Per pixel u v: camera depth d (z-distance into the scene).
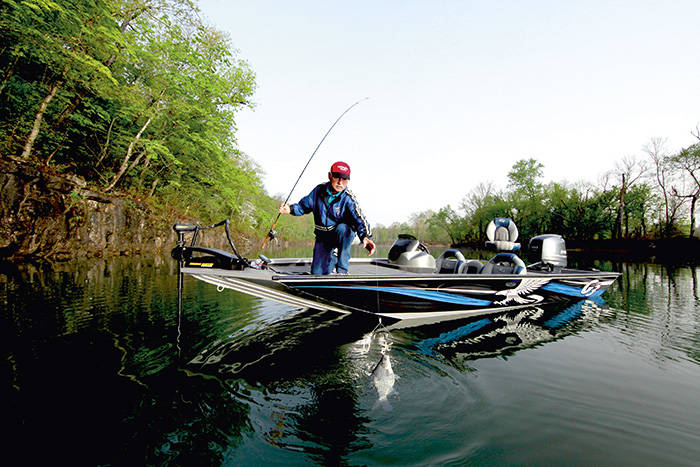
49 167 11.07
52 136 11.91
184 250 3.45
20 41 10.16
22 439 1.76
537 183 42.19
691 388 2.45
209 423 1.96
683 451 1.73
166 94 14.50
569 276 5.16
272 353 3.13
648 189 28.67
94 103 13.57
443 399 2.29
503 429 1.92
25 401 2.15
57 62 10.85
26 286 6.06
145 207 16.20
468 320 4.45
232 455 1.68
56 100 12.23
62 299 5.11
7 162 9.46
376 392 2.38
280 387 2.44
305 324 4.17
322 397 2.30
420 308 4.13
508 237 5.66
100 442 1.76
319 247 3.60
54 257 10.71
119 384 2.42
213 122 16.38
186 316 4.38
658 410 2.14
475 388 2.45
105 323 3.91
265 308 5.00
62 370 2.63
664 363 2.94
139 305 4.88
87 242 12.12
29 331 3.56
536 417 2.05
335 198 3.39
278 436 1.85
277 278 3.21
